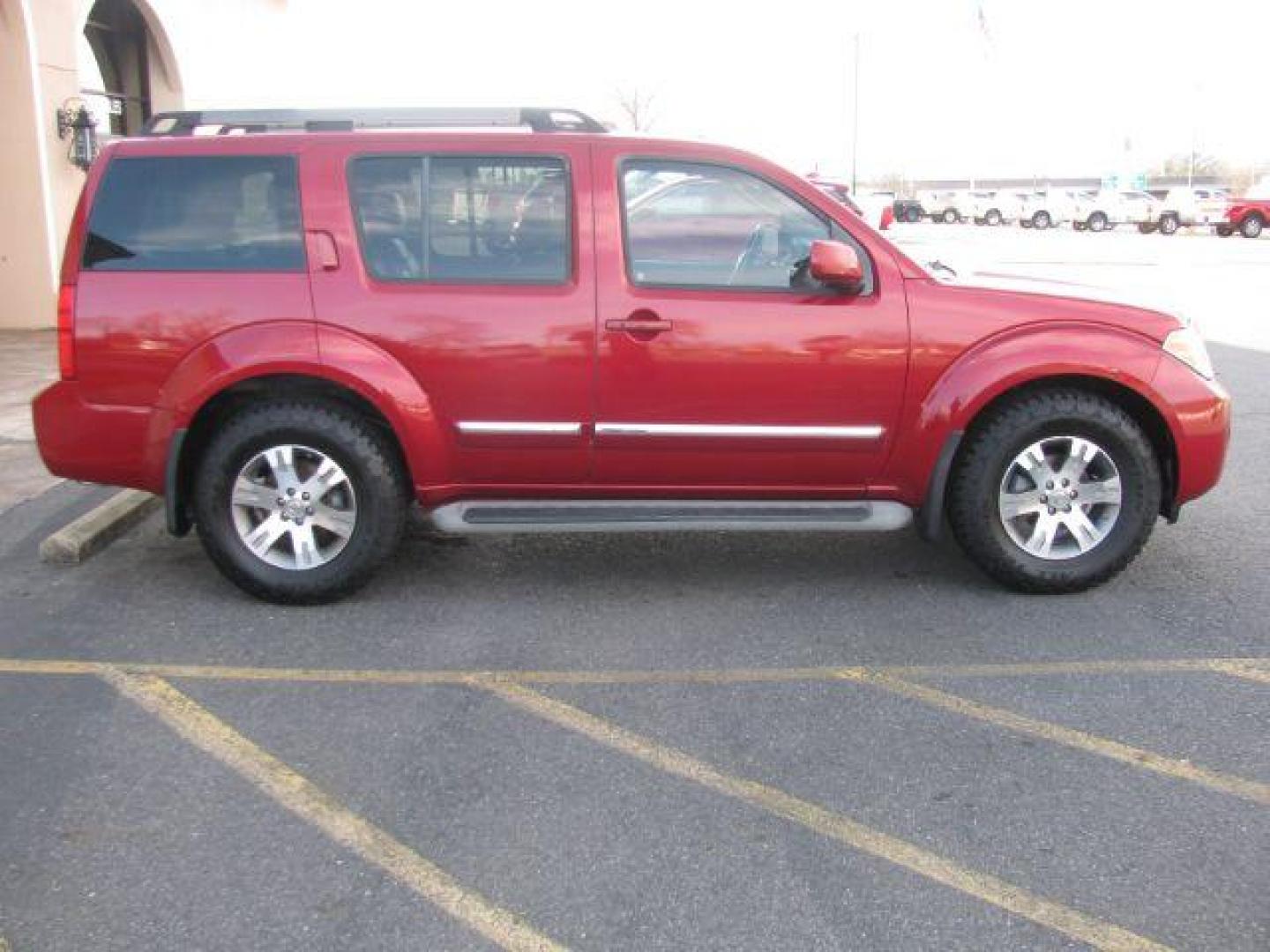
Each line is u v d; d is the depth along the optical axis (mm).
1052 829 3297
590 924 2896
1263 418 8828
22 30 11656
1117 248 31984
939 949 2801
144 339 4770
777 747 3770
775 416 4836
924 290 4832
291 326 4742
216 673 4355
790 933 2859
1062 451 4969
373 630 4762
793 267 4875
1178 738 3811
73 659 4469
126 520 6051
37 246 12164
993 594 5141
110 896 3004
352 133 4855
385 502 4898
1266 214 38875
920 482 4938
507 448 4867
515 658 4484
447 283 4789
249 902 2984
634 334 4762
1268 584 5234
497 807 3420
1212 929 2867
